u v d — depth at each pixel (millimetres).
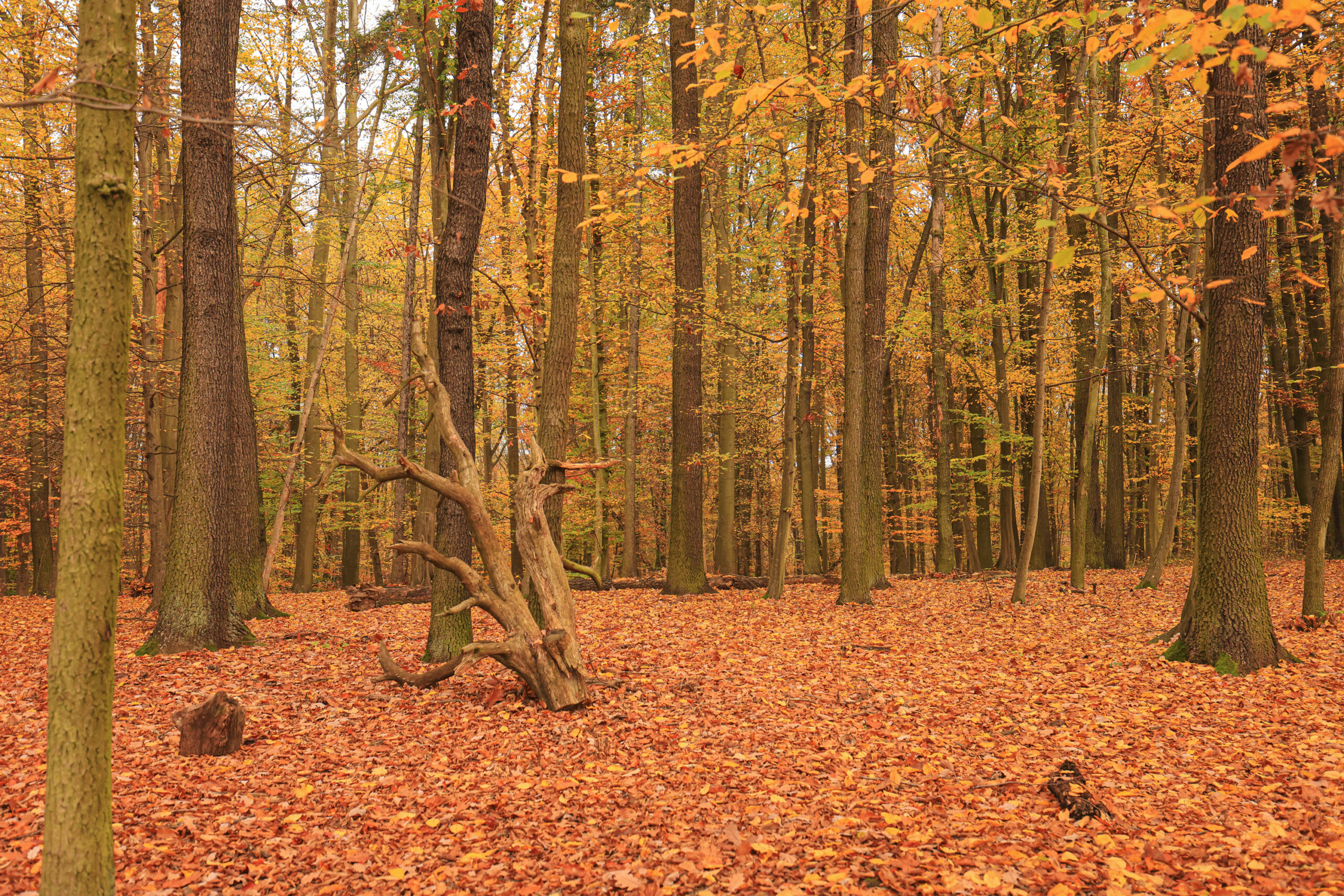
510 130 16312
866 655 9141
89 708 2932
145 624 11523
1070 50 12984
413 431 24234
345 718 6645
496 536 7207
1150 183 13750
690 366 15141
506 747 5938
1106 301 14797
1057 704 6883
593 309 17844
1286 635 9430
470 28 8758
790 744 5977
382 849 4301
